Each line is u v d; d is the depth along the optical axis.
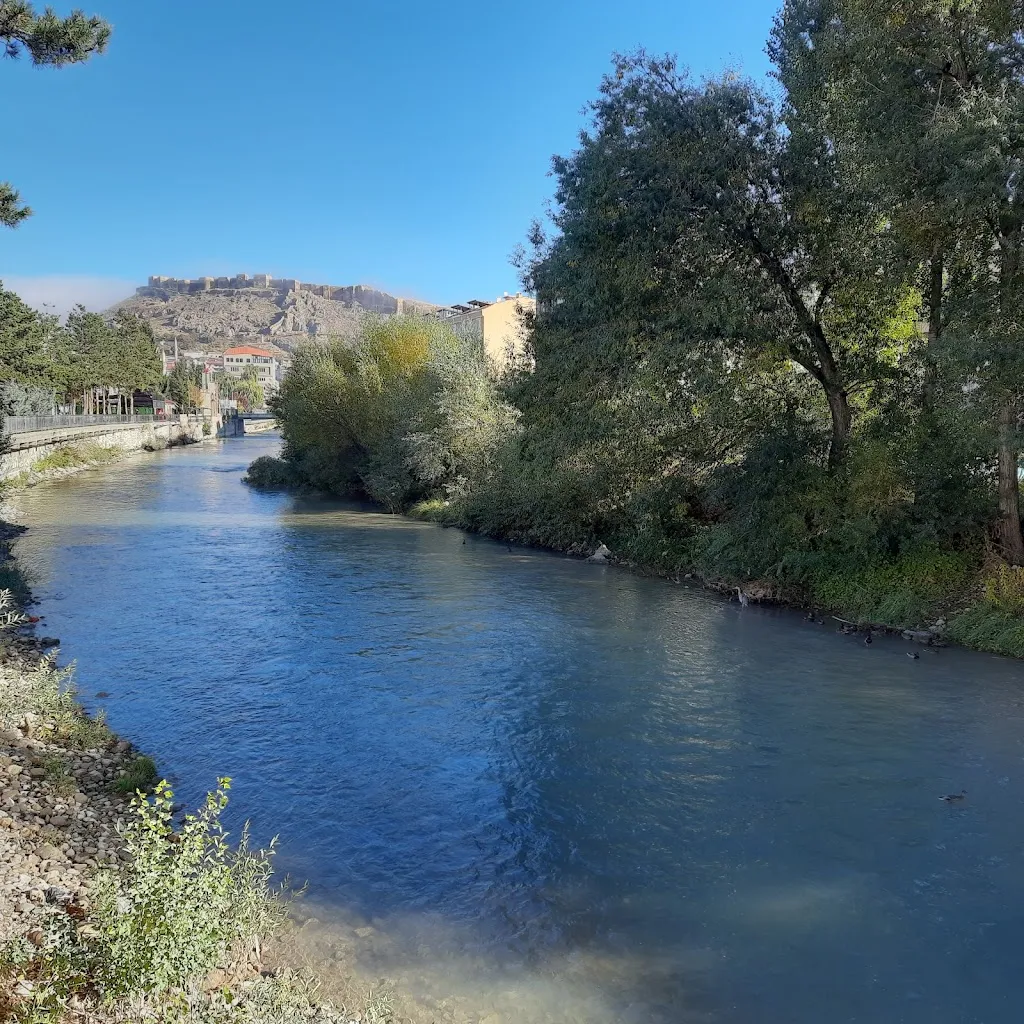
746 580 23.14
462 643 17.80
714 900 8.10
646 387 23.00
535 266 26.19
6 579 22.50
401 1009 6.41
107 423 88.19
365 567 27.52
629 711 13.56
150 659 16.33
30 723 11.80
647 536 27.84
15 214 14.73
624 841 9.30
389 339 53.00
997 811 9.98
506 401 29.08
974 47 17.27
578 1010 6.48
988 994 6.72
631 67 21.66
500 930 7.57
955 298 18.62
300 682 14.98
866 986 6.81
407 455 43.41
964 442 18.67
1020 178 15.29
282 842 9.20
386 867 8.70
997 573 18.31
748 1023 6.36
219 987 6.09
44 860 8.00
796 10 21.47
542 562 28.97
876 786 10.70
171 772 11.03
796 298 21.83
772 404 23.73
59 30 13.75
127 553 29.62
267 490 57.31
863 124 18.70
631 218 21.02
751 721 13.07
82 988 5.45
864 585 20.36
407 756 11.67
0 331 59.69
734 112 20.77
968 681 15.15
